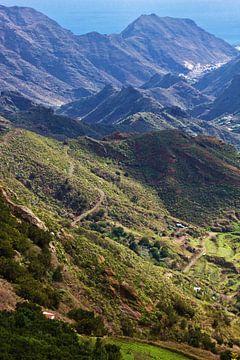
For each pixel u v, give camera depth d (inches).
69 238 3432.6
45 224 3312.0
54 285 2576.3
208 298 4879.4
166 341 2583.7
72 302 2439.7
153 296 3267.7
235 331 3506.4
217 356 2482.8
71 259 3117.6
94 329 2092.8
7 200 3193.9
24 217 3122.5
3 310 1764.3
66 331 1776.6
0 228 2652.6
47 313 2022.6
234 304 5049.2
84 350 1644.9
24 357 1384.1
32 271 2482.8
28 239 2815.0
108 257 3572.8
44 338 1600.6
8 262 2273.6
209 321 3417.8
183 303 3395.7
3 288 2026.3
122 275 3336.6
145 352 2033.7
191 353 2379.4
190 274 6254.9
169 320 2908.5
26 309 1815.9
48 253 2797.7
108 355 1700.3
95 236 4685.0
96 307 2652.6
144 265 4665.4
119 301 2878.9
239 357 2480.3
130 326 2576.3
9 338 1475.1
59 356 1473.9
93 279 2997.0
